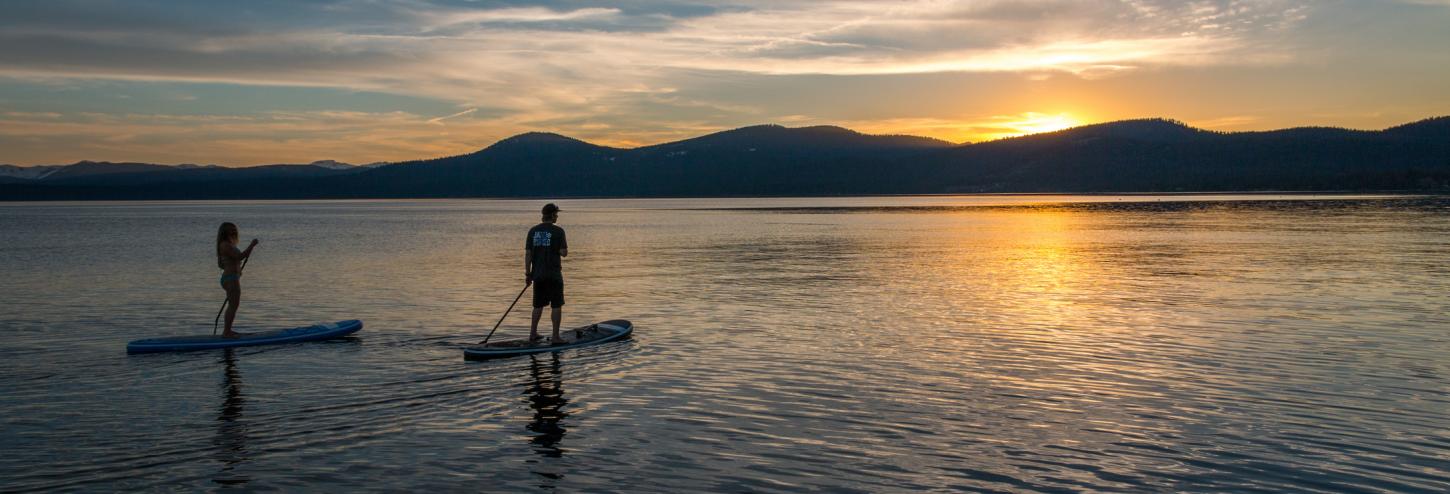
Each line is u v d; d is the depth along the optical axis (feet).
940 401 34.22
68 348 46.80
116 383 38.01
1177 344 45.70
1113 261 99.35
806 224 236.02
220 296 71.20
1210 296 65.92
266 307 64.08
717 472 26.30
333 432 30.53
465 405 34.09
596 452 28.22
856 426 30.89
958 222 240.94
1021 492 24.61
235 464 27.17
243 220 325.42
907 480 25.55
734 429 30.66
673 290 73.10
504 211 504.43
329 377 39.06
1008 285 75.05
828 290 72.23
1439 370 38.93
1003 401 34.12
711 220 280.92
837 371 39.68
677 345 46.37
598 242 148.66
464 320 56.70
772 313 58.54
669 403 34.22
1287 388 35.81
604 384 37.42
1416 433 29.55
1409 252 107.96
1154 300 63.82
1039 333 49.52
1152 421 31.22
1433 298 63.52
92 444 29.22
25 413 33.09
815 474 26.09
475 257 115.03
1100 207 409.28
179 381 38.34
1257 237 144.77
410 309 62.23
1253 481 25.30
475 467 26.86
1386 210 291.17
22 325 55.67
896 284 76.64
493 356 43.50
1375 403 33.37
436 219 333.01
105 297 70.59
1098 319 54.70
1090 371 39.32
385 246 142.82
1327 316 55.11
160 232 210.38
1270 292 68.03
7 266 101.14
